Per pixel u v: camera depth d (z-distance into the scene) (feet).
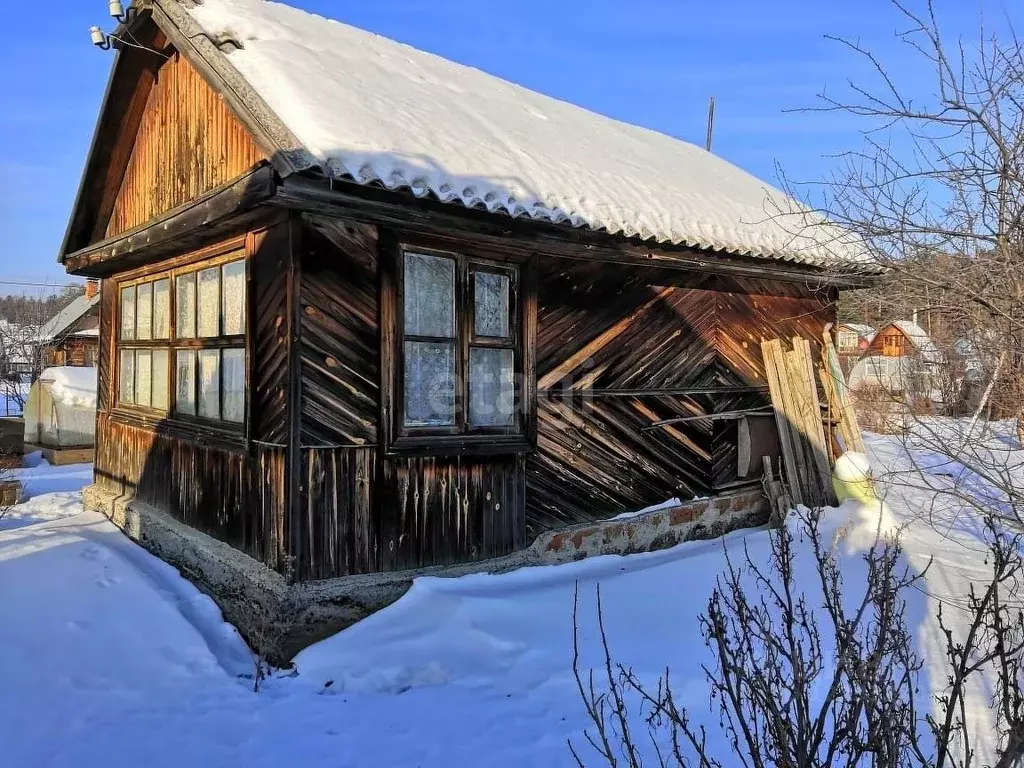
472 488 17.94
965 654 7.29
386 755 11.48
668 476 22.95
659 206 21.89
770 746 7.29
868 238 18.26
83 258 25.23
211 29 17.33
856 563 20.27
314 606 15.11
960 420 21.03
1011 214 15.83
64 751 11.62
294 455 15.19
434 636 15.02
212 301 19.33
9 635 15.06
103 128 23.08
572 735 11.93
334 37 22.62
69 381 44.55
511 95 28.12
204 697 13.44
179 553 19.65
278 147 13.42
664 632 15.60
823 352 28.76
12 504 30.76
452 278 17.69
